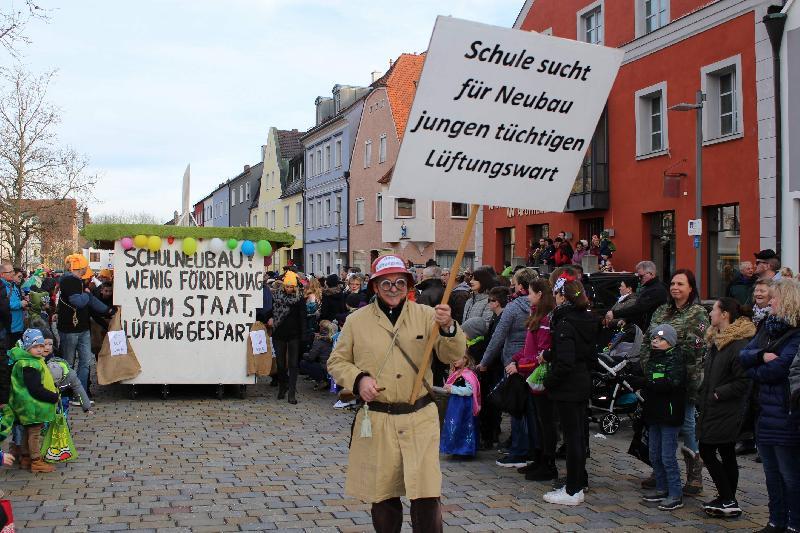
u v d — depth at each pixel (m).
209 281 12.66
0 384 7.23
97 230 12.35
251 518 6.16
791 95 15.60
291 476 7.55
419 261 38.50
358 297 13.45
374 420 4.56
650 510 6.59
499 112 4.80
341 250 46.53
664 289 9.68
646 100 20.52
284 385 12.94
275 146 60.78
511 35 4.75
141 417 10.89
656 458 6.82
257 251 12.78
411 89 40.84
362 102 44.06
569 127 4.95
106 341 12.41
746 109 16.84
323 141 50.03
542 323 7.49
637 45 20.45
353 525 6.00
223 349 12.67
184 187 15.20
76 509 6.35
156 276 12.56
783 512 5.85
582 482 6.79
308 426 10.31
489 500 6.84
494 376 8.84
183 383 12.55
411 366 4.60
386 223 38.06
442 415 4.82
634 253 20.78
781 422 5.64
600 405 10.02
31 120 38.88
